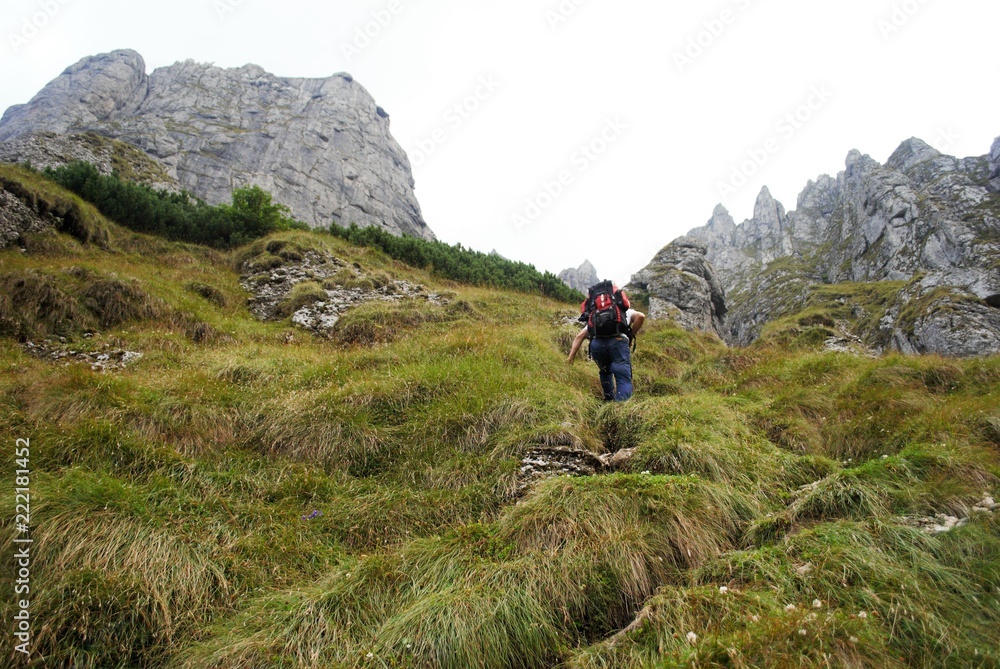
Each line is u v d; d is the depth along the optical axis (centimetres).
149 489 464
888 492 405
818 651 255
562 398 684
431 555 408
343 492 521
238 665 313
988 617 283
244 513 466
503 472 528
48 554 373
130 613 342
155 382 692
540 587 357
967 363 757
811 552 345
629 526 402
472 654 319
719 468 507
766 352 1074
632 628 315
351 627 346
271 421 621
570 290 2569
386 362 839
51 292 1013
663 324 1680
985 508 369
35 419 550
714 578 353
